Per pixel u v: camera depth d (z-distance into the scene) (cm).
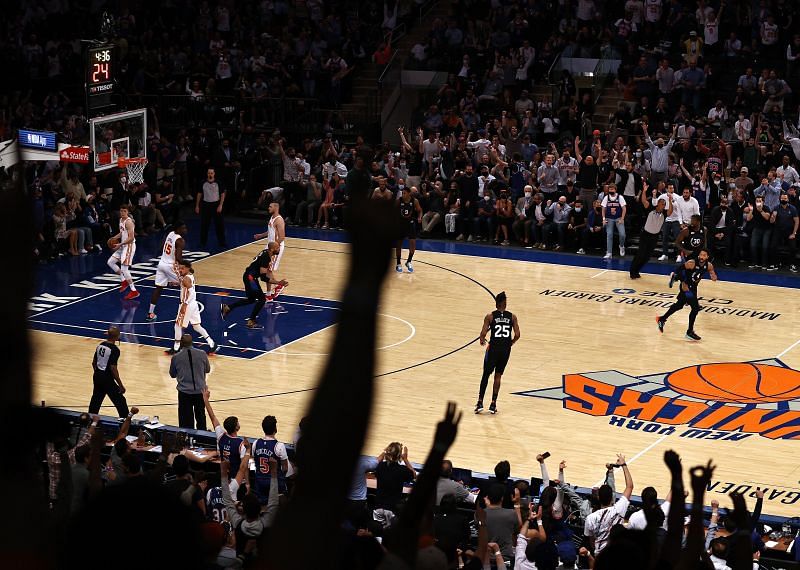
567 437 1639
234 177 3056
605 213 2658
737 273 2538
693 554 177
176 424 1673
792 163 2814
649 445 1616
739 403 1775
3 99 3139
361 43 3497
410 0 3572
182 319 1983
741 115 2870
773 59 3147
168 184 2952
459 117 3161
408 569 103
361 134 3294
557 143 3047
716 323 2172
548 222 2755
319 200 2964
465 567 701
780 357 1983
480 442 1614
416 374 1886
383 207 79
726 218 2589
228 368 1928
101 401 1611
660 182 2658
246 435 1639
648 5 3244
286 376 1895
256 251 2734
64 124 3108
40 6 3484
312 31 3522
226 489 1030
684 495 193
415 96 3391
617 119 3011
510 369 1912
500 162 2866
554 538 1102
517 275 2516
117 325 2158
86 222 2659
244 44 3522
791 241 2569
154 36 3506
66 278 2459
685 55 3100
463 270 2558
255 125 3338
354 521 949
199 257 2666
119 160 2688
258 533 920
